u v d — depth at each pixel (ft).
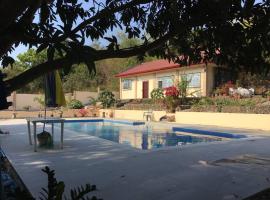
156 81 92.89
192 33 13.35
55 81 28.96
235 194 17.26
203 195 17.07
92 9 11.87
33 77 8.11
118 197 16.62
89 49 7.75
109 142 35.68
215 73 79.15
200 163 24.53
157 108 79.51
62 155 27.37
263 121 53.98
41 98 93.30
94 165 23.49
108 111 91.45
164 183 19.11
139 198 16.52
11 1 6.41
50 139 32.24
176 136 52.75
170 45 14.35
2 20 6.75
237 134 46.47
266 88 67.41
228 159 26.13
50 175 9.23
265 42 11.69
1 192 10.17
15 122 64.75
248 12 10.71
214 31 11.98
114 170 22.04
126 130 62.08
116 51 9.43
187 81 77.97
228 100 64.69
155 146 42.55
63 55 8.21
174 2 11.83
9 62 12.50
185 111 69.97
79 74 135.85
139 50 9.88
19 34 7.55
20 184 17.69
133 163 24.27
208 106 66.39
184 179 20.01
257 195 17.13
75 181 19.25
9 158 25.79
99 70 144.25
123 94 106.73
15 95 96.63
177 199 16.42
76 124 74.13
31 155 27.30
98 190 17.63
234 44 12.00
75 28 8.76
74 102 96.32
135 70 102.06
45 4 8.37
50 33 7.88
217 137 49.55
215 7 10.62
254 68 12.52
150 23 13.14
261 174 21.42
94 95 113.09
